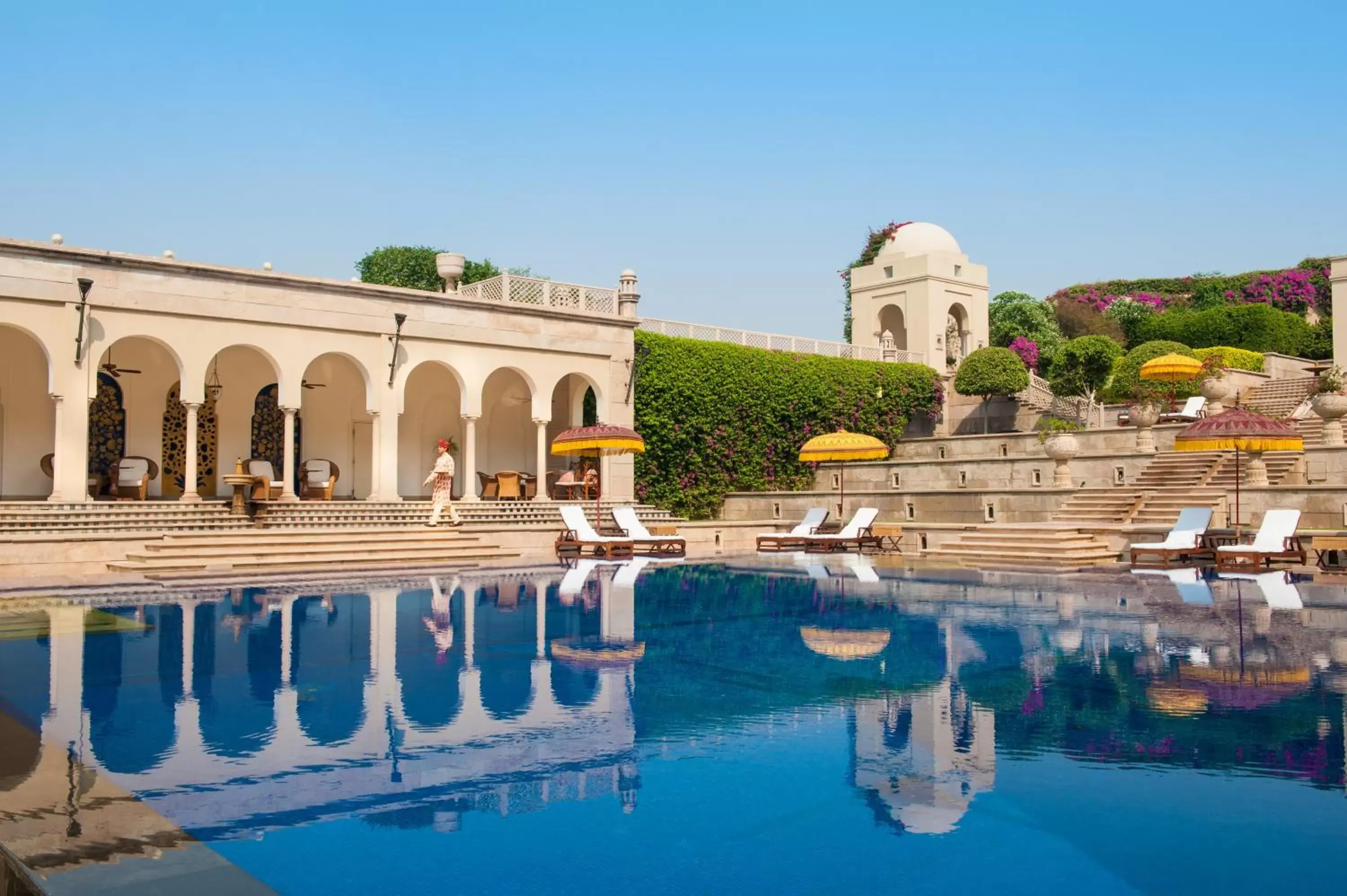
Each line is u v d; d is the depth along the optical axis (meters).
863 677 8.09
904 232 40.53
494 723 6.59
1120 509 22.06
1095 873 4.18
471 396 24.39
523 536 21.67
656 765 5.66
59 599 13.32
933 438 33.12
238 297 21.02
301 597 13.69
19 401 21.44
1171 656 8.87
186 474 20.38
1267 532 17.06
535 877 4.16
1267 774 5.40
